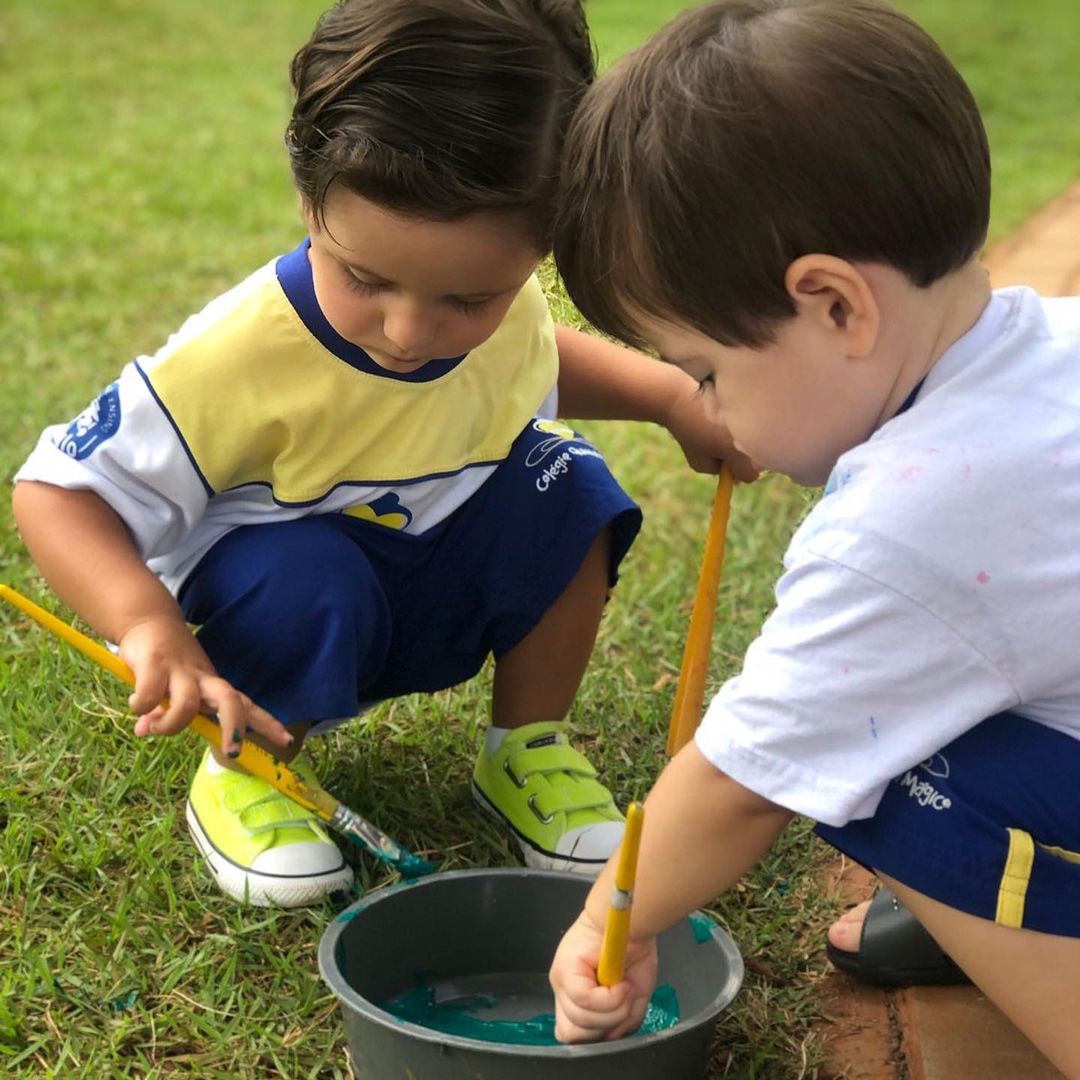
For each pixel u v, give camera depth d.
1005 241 4.39
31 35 7.48
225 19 8.31
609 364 1.85
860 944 1.54
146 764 1.84
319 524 1.67
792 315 1.21
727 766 1.23
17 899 1.61
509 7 1.41
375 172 1.35
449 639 1.81
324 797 1.59
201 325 1.61
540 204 1.40
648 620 2.31
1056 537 1.19
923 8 9.68
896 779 1.24
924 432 1.21
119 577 1.55
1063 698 1.24
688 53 1.22
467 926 1.54
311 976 1.52
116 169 5.05
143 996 1.49
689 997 1.46
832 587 1.19
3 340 3.31
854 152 1.17
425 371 1.63
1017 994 1.24
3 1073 1.39
